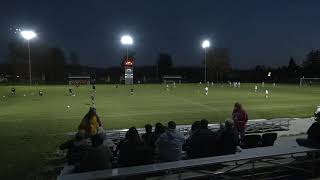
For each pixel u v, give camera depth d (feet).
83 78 267.18
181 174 27.22
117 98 136.46
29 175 35.17
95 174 23.91
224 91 176.86
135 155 26.48
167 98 135.64
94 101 123.95
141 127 67.77
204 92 167.02
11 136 58.44
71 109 100.12
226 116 84.02
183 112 92.02
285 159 30.99
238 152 30.07
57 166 38.65
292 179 28.50
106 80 290.76
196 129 32.81
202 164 25.75
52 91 173.68
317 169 29.63
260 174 29.09
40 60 344.90
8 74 329.52
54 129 65.98
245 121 50.37
